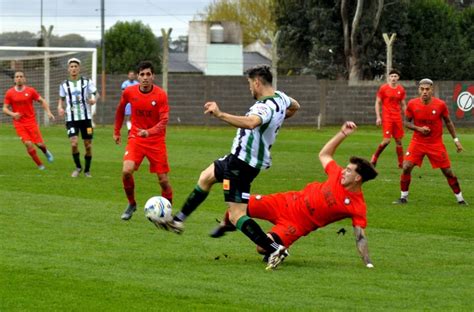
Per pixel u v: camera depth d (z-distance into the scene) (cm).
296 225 2189
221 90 9562
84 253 2303
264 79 2192
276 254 2142
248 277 2031
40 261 2170
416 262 2305
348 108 9838
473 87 9581
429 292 1912
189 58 15662
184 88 9481
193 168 4750
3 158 5144
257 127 2175
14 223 2788
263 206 2212
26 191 3647
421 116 3497
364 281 2014
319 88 9750
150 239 2555
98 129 8169
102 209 3153
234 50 15350
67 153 5516
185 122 9525
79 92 4209
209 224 2867
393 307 1764
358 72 11812
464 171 4784
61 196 3503
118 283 1936
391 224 3006
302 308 1739
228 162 2234
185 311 1705
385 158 5522
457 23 12650
